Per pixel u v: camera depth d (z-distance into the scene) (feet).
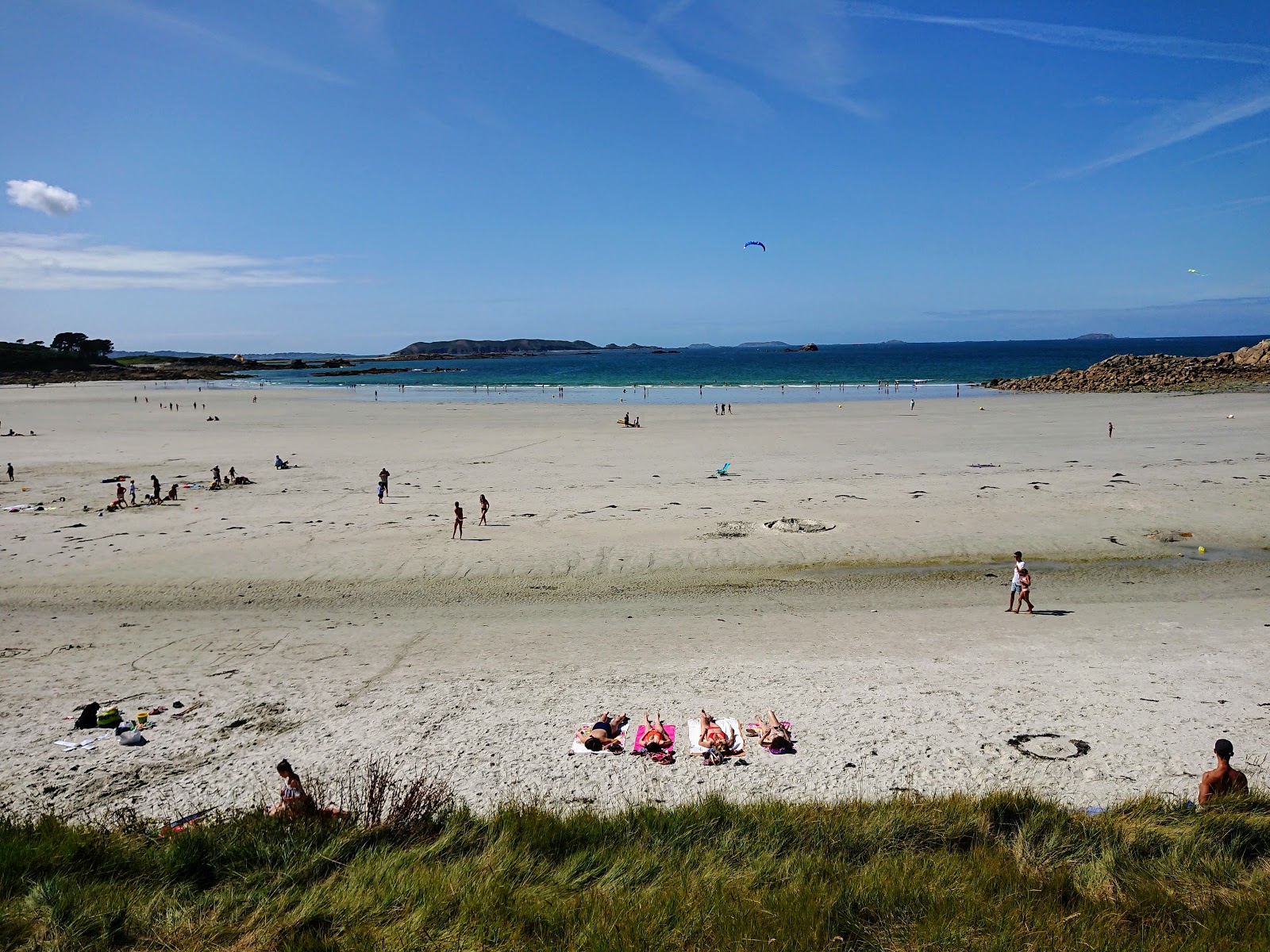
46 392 357.00
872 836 26.84
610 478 114.62
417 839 27.17
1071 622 53.88
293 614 58.23
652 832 27.55
